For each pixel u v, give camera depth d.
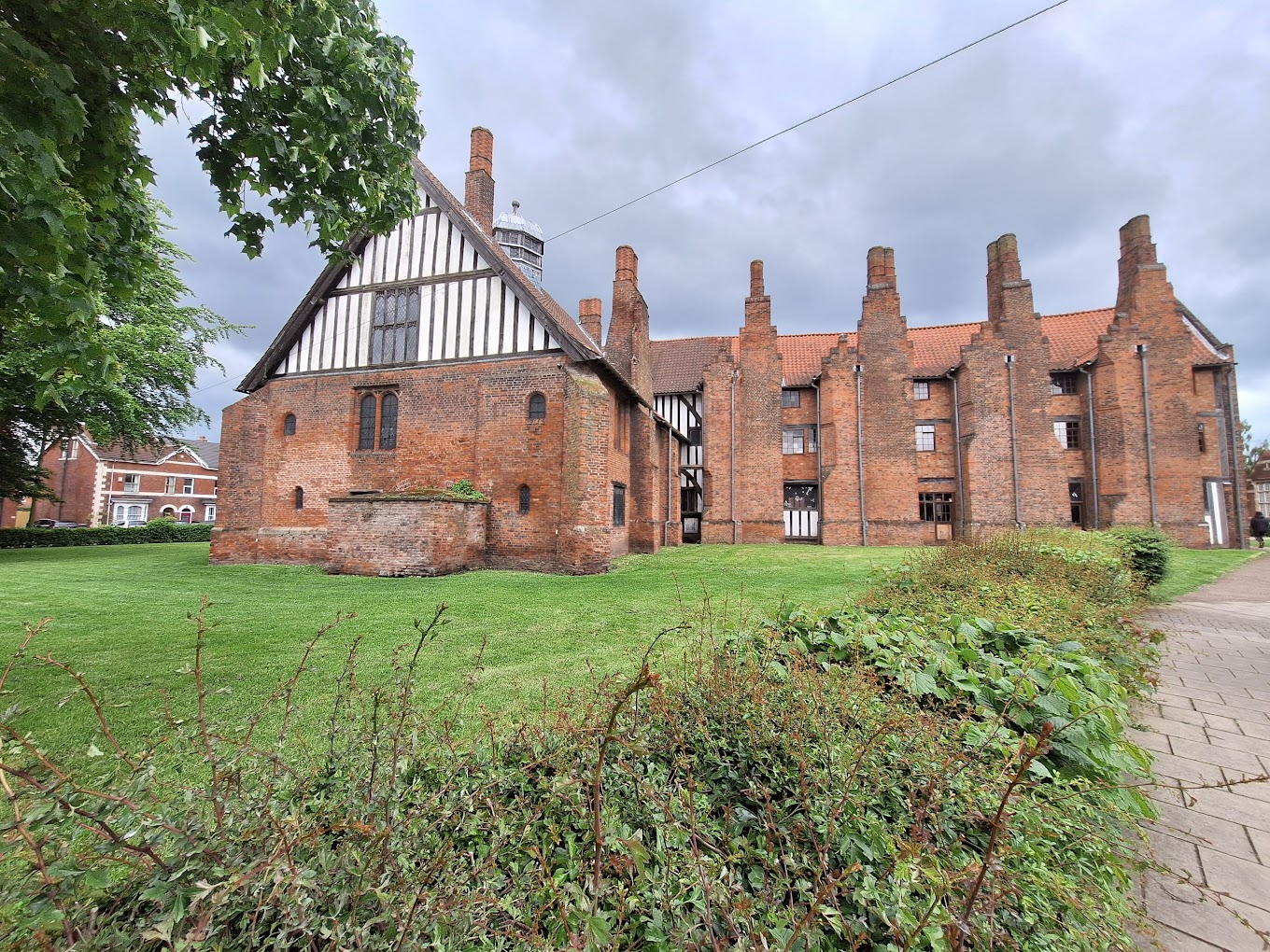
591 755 2.41
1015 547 8.23
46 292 3.42
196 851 1.46
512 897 1.73
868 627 3.85
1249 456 55.09
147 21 3.41
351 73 4.74
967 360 24.73
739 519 26.17
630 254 23.03
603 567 14.70
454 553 14.18
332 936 1.40
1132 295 23.64
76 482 45.16
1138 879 2.74
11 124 2.94
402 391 16.61
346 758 2.31
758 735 2.58
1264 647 7.38
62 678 5.45
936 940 1.62
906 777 2.38
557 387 15.43
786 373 28.81
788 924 1.77
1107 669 4.35
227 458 17.66
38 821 1.44
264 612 8.88
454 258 16.67
